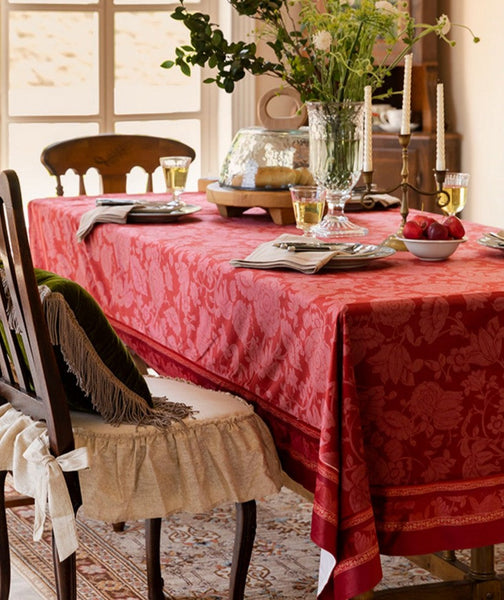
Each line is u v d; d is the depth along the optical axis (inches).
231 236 102.2
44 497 73.7
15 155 179.2
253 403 83.7
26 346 75.0
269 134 112.3
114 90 183.2
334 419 68.3
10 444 78.5
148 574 89.8
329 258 82.4
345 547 67.9
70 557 75.4
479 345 72.5
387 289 74.9
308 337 72.7
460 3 170.9
